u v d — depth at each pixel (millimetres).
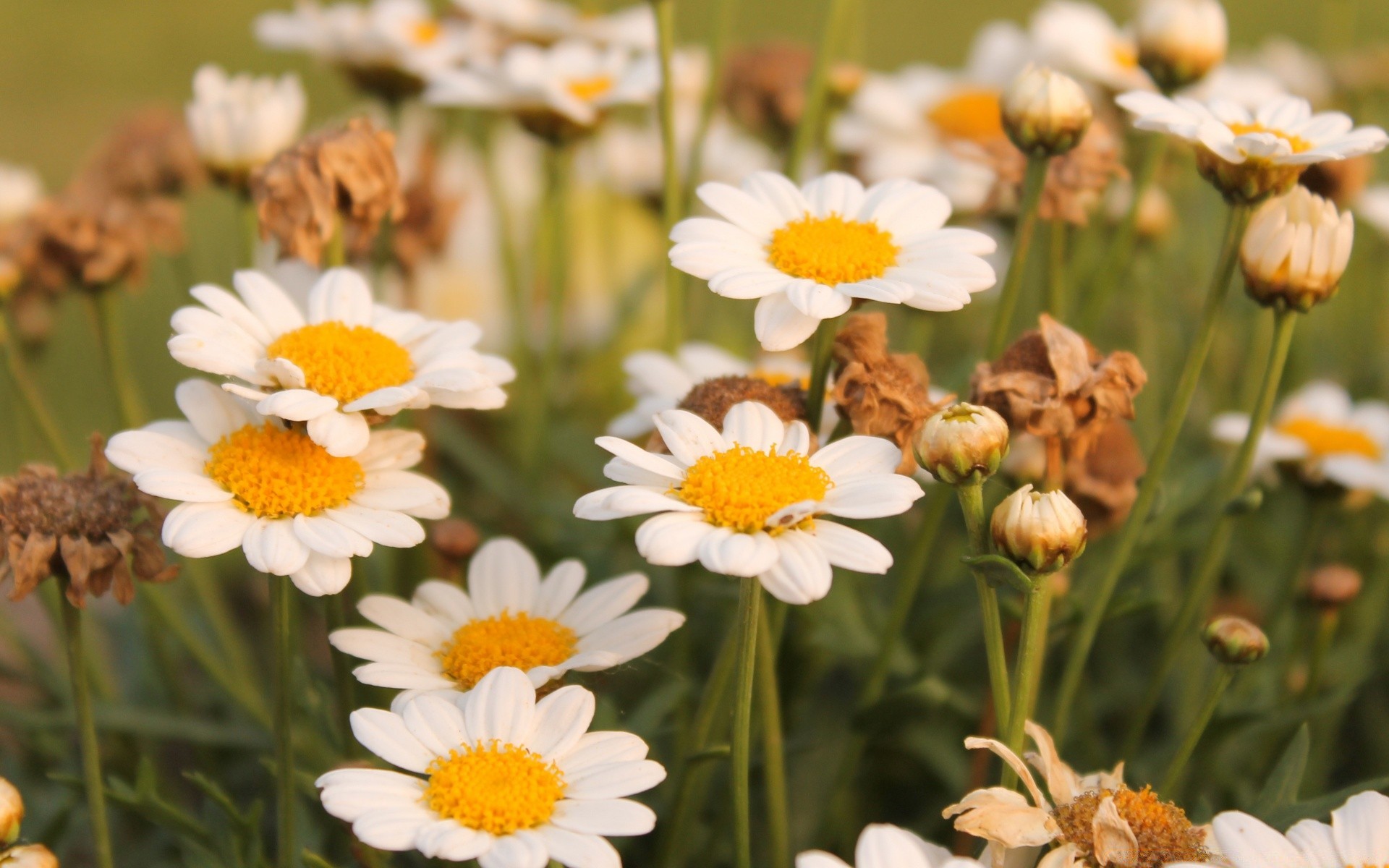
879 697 689
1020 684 636
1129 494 697
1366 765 766
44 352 786
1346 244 656
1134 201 728
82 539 638
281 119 735
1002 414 657
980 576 634
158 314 991
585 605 664
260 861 659
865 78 855
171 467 642
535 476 792
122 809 705
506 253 816
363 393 648
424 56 797
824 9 780
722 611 741
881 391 652
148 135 807
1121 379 654
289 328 662
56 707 738
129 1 1840
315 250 688
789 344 643
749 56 860
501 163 998
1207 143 656
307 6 818
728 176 901
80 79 1560
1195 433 819
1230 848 613
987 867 631
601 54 811
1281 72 922
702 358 724
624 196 927
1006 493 708
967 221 808
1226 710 691
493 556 670
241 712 749
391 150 691
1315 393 756
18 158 1332
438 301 938
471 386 644
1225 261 666
